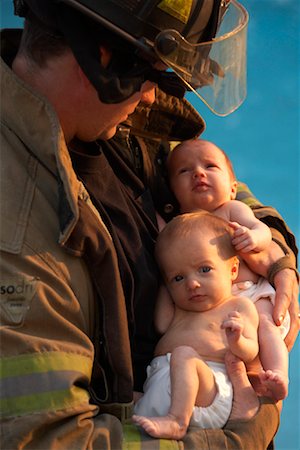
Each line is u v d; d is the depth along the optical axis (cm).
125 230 356
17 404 291
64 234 303
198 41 329
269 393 344
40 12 313
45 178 314
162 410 332
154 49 316
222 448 318
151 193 400
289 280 379
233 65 341
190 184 407
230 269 369
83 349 306
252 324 356
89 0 307
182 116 417
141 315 355
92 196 348
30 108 314
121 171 380
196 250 360
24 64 330
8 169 312
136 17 312
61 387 294
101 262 316
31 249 304
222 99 338
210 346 349
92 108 331
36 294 300
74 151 344
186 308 361
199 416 328
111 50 315
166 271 364
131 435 315
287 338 380
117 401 318
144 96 351
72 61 322
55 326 302
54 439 290
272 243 395
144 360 356
